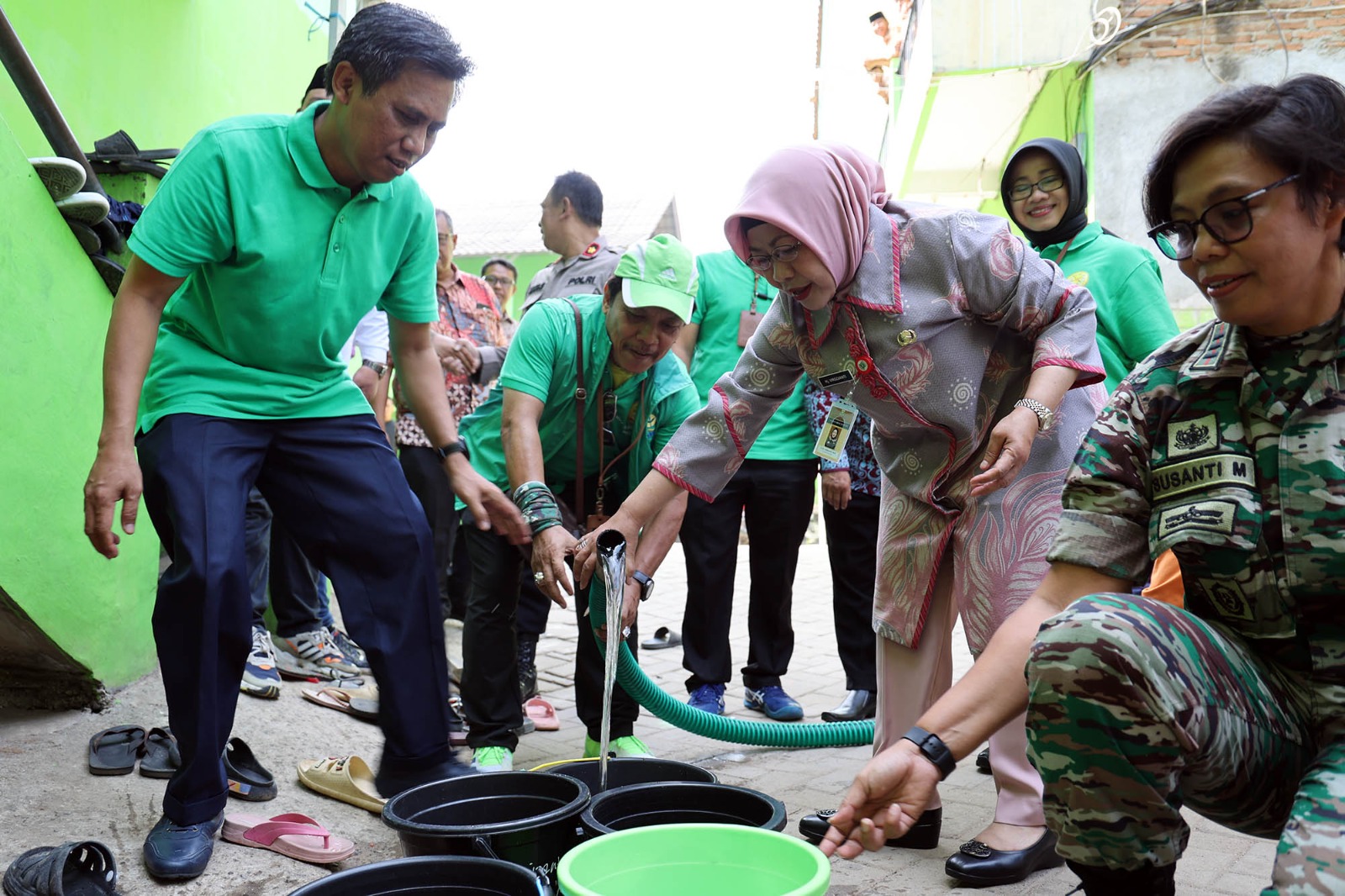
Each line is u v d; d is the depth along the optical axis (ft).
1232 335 5.27
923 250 8.13
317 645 13.71
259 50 19.81
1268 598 5.19
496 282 26.89
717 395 9.21
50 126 10.69
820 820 9.50
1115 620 4.92
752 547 14.23
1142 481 5.59
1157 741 4.83
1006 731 8.75
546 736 13.29
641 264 10.00
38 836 8.26
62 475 10.71
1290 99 4.66
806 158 7.87
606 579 8.47
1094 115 26.13
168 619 7.82
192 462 8.05
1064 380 7.97
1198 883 8.28
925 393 8.32
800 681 16.87
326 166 8.30
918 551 8.99
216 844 8.48
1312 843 4.35
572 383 10.60
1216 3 25.14
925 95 28.50
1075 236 11.62
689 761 12.17
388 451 9.13
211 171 7.97
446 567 17.19
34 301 10.25
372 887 6.11
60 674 11.08
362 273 8.70
